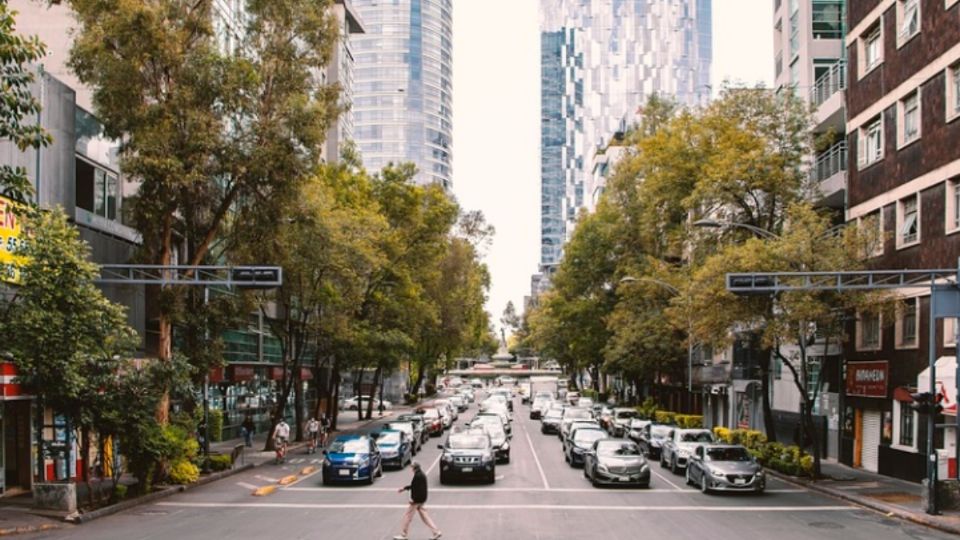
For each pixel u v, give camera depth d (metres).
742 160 32.50
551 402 71.56
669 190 38.38
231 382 45.72
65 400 22.00
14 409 25.98
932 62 27.94
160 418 28.25
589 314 60.28
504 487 28.06
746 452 27.47
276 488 28.03
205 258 31.45
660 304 47.75
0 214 22.95
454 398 83.75
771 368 44.78
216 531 19.23
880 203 31.58
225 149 27.84
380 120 194.88
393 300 50.78
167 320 28.12
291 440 49.16
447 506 23.61
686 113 43.72
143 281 22.95
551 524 20.38
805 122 34.78
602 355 61.34
